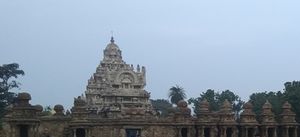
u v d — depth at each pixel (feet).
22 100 304.50
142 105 576.20
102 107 529.04
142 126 349.82
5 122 299.79
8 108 309.42
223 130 375.04
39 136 327.47
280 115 408.05
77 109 337.52
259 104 533.14
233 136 379.35
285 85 517.96
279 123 403.54
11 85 544.21
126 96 573.74
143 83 593.01
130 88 584.81
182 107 363.97
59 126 334.44
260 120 400.47
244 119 386.93
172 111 369.30
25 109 303.27
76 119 334.85
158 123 354.54
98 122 341.41
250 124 384.88
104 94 566.36
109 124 344.08
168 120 358.43
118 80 582.76
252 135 388.57
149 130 352.08
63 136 334.65
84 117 336.90
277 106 473.26
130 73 588.09
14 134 298.56
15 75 550.77
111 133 343.87
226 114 378.73
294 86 486.38
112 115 388.78
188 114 363.76
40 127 328.90
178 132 357.82
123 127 344.69
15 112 301.22
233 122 378.32
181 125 358.43
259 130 395.55
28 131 303.89
